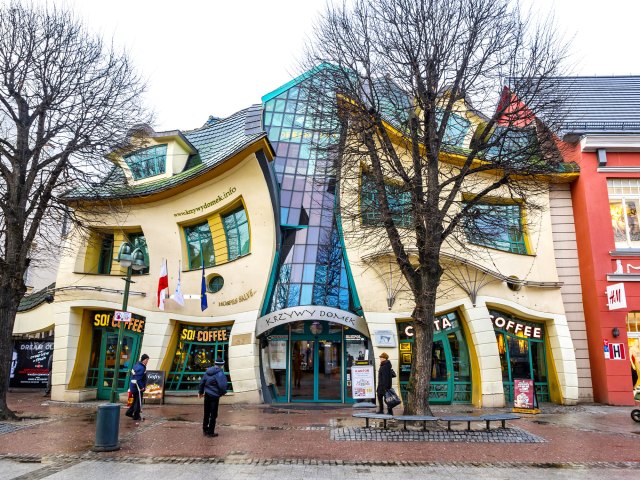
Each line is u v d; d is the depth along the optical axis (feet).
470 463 28.86
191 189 66.03
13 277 46.16
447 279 59.98
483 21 44.21
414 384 40.55
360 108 44.57
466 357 60.13
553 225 67.10
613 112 71.00
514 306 61.00
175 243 66.39
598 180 64.95
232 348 59.31
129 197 62.59
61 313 64.69
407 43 44.01
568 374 59.93
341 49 45.85
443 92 44.47
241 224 65.62
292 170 69.26
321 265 61.93
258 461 28.84
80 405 57.52
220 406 55.36
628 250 62.23
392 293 58.65
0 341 45.06
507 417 36.83
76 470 26.58
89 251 69.10
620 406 58.03
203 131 81.10
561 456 30.99
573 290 65.10
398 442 34.53
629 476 26.23
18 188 47.83
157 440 35.17
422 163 48.47
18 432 38.40
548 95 48.93
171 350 62.90
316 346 61.00
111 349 66.08
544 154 44.73
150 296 63.93
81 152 49.55
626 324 61.46
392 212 43.83
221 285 63.72
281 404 57.52
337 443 34.09
